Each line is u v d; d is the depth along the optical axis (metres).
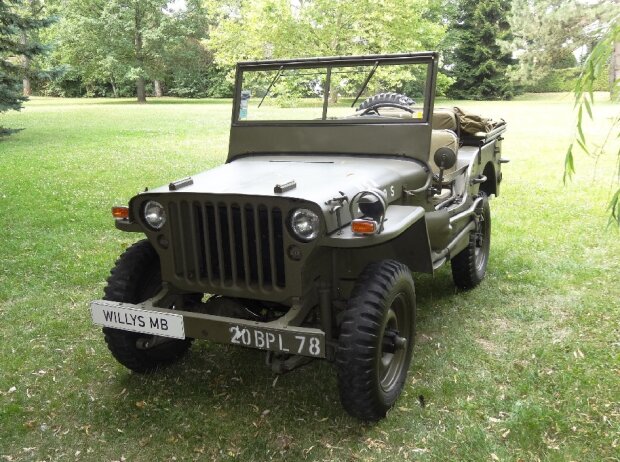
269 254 3.27
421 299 5.23
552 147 14.66
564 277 5.63
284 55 20.72
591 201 8.72
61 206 8.84
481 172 5.55
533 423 3.32
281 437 3.33
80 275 5.92
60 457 3.21
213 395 3.76
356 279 3.54
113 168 12.17
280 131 4.52
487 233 5.76
